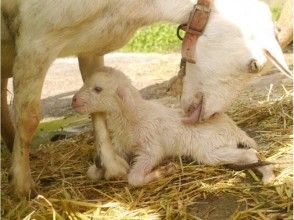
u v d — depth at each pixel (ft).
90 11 3.34
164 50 8.89
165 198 3.39
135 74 7.34
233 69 3.31
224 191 3.38
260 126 4.36
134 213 3.27
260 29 3.29
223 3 3.36
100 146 3.66
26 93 3.45
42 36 3.41
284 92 5.18
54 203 3.41
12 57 3.79
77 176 3.84
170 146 3.77
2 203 3.40
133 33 3.58
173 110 3.85
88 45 3.50
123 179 3.67
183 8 3.43
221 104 3.39
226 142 3.73
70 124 5.44
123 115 3.73
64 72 7.97
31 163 4.12
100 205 3.35
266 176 3.44
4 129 4.22
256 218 3.08
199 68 3.37
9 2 3.47
